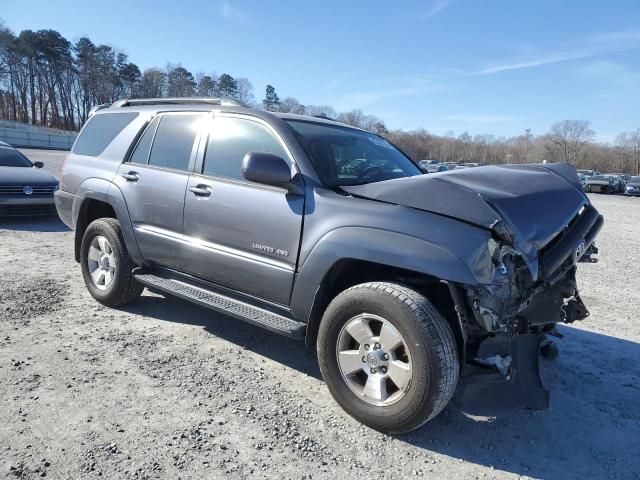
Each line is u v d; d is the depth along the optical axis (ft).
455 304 9.55
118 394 11.12
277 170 11.18
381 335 10.05
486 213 9.54
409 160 15.62
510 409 10.05
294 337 11.40
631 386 13.08
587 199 12.75
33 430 9.55
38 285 18.52
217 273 13.19
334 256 10.59
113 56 315.78
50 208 32.60
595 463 9.75
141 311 16.53
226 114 13.94
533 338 10.84
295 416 10.71
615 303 20.81
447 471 9.23
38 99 306.35
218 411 10.71
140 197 15.14
